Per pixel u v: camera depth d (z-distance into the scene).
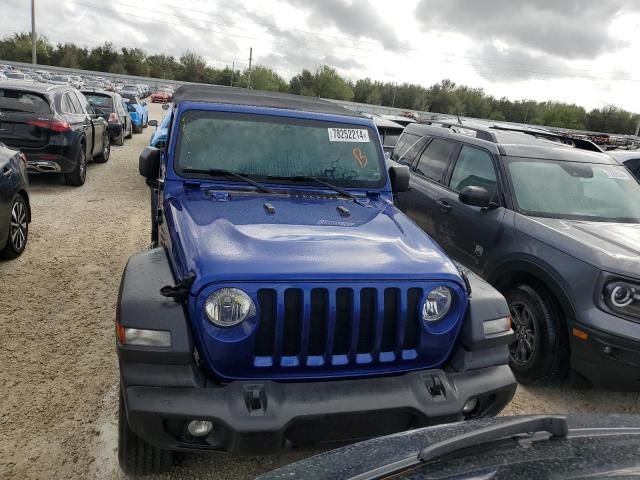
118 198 9.05
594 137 33.53
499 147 5.05
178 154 3.43
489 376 2.59
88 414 3.22
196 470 2.84
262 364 2.34
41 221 7.26
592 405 3.88
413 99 99.00
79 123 9.62
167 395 2.19
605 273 3.53
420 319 2.53
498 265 4.38
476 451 1.61
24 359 3.77
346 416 2.26
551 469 1.49
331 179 3.68
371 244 2.73
